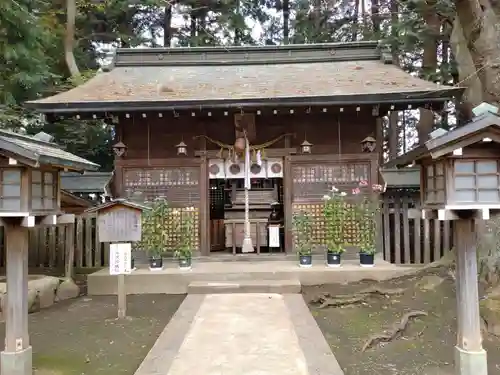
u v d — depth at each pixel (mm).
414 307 5996
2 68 9672
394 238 8930
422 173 3961
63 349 4727
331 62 10391
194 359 4059
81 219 9266
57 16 13711
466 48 7402
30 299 6289
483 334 4977
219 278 7414
